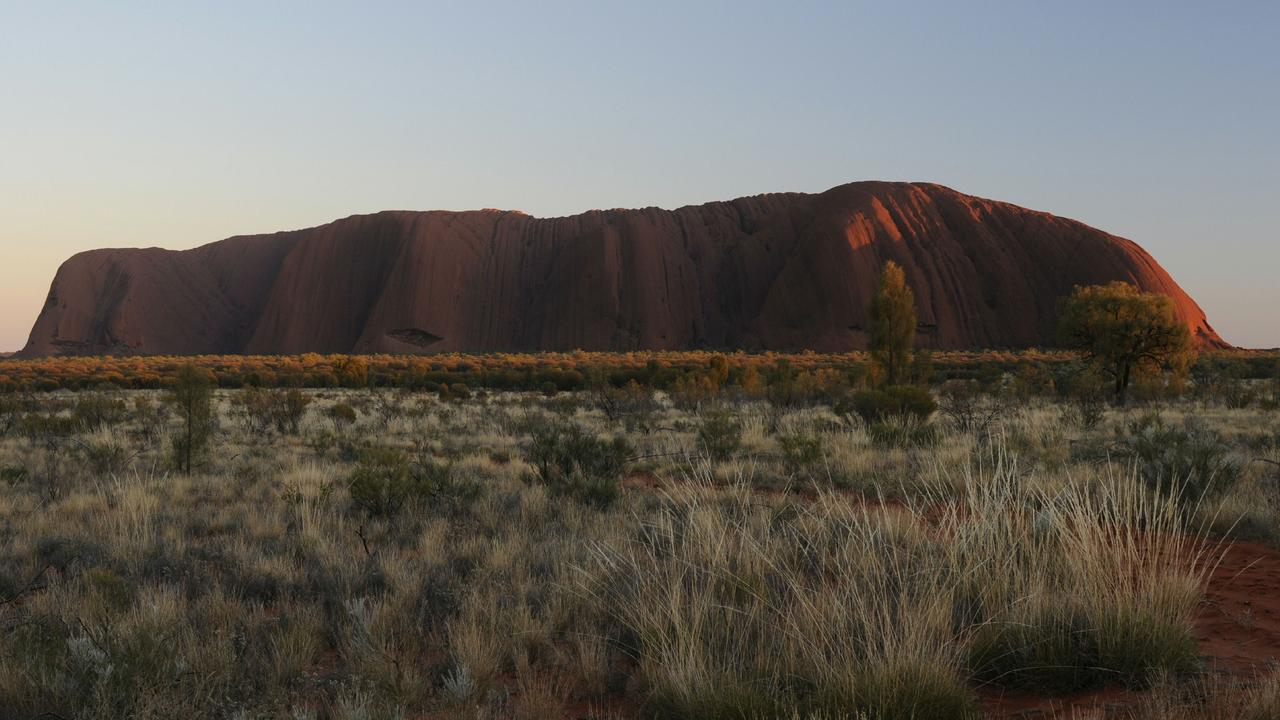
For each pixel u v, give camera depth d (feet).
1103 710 11.82
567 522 29.86
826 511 22.79
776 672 13.53
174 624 18.01
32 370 267.39
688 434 65.31
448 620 18.80
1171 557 20.56
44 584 23.06
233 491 40.63
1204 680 12.66
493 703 14.44
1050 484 28.22
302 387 195.83
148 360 397.19
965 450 43.37
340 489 40.34
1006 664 14.15
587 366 263.29
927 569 17.16
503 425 79.10
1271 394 110.63
